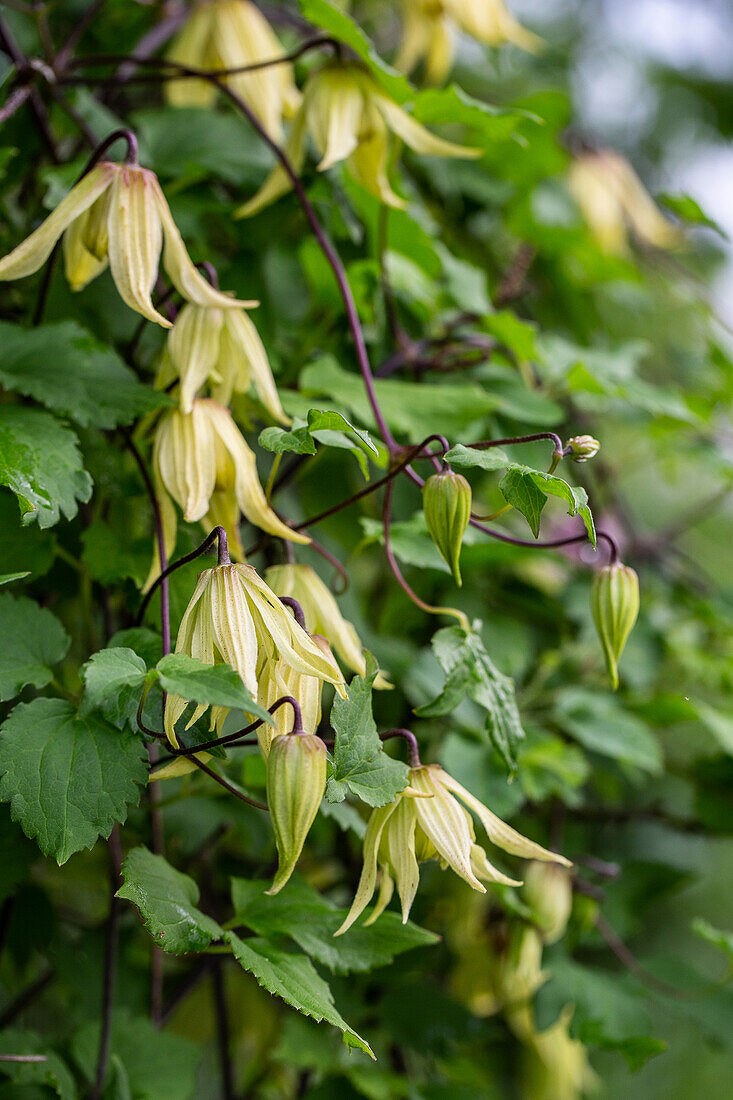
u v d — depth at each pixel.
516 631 0.81
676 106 1.46
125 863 0.59
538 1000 0.77
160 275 0.66
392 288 0.77
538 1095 0.85
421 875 0.79
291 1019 0.79
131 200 0.60
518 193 0.91
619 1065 1.35
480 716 0.75
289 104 0.76
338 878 0.83
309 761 0.55
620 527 0.99
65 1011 0.84
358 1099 0.76
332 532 0.77
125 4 0.85
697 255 1.30
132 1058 0.70
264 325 0.74
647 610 0.89
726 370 0.96
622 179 0.96
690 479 1.40
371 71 0.67
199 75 0.69
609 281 0.97
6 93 0.71
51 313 0.68
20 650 0.60
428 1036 0.78
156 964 0.73
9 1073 0.66
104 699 0.56
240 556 0.62
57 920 0.75
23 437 0.60
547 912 0.76
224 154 0.74
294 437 0.58
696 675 0.87
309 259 0.75
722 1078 1.37
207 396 0.66
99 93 0.81
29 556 0.63
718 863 1.44
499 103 1.12
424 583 0.79
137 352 0.72
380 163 0.68
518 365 0.79
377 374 0.75
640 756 0.79
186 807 0.74
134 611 0.64
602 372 0.82
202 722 0.58
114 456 0.65
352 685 0.58
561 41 1.35
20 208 0.75
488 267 0.95
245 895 0.63
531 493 0.58
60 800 0.57
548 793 0.79
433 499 0.59
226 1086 0.76
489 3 0.80
